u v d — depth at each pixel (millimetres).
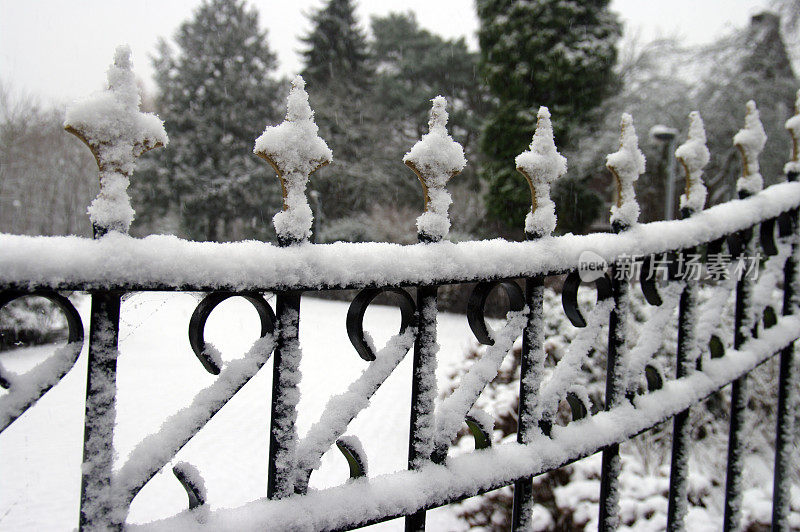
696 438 4059
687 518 2596
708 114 12125
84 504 649
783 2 10914
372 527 3746
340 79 25656
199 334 736
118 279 646
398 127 26156
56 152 20953
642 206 14438
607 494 1312
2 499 3855
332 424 875
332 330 12258
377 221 22938
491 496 3246
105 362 662
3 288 578
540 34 15203
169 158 22000
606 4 15523
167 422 728
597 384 4230
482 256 1022
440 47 26391
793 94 11414
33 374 628
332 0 26016
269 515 777
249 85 23203
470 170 23609
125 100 688
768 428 4094
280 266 773
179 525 712
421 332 962
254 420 5762
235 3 23984
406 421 5961
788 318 1966
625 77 14867
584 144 14547
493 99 17719
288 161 808
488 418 1096
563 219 15406
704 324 1656
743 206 1700
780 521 1915
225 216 22766
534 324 1138
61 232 20438
